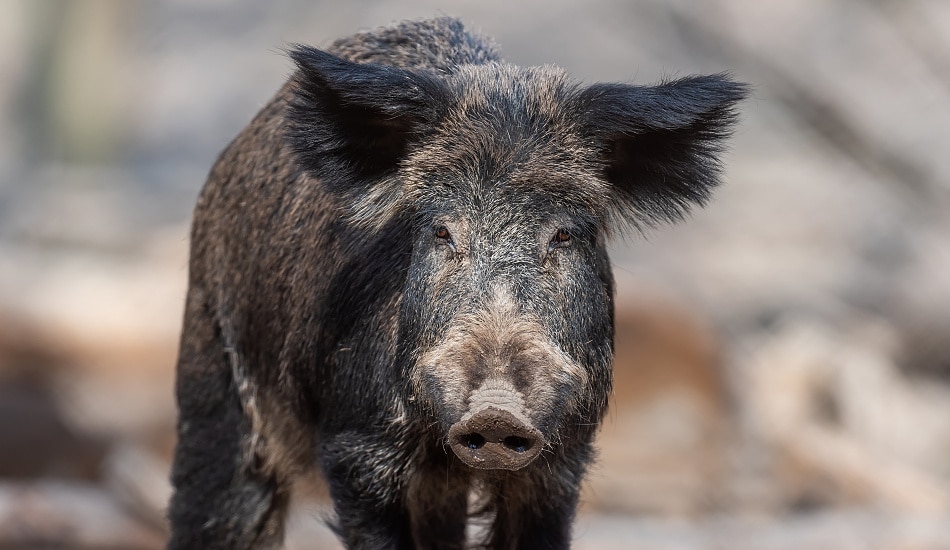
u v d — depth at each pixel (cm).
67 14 10206
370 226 1875
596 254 1820
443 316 1675
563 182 1747
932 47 6581
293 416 2080
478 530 2167
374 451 1855
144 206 7162
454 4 12212
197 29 12281
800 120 6950
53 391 4419
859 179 7975
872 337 5947
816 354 5091
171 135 11156
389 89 1778
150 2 11900
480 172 1744
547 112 1795
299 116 1827
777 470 4406
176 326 4669
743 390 4669
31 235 6253
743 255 7288
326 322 1933
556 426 1614
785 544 3183
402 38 2102
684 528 3338
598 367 1805
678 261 7156
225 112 11400
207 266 2256
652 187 1898
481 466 1556
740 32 6662
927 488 4256
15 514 3206
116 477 3312
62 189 8119
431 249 1745
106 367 4541
